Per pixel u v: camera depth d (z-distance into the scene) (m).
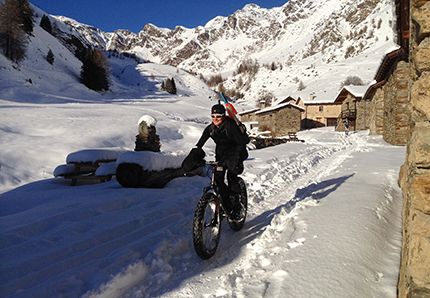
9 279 2.26
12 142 13.05
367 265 2.23
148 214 3.97
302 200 4.47
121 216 3.88
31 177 10.12
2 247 2.81
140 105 60.28
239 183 3.55
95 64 79.00
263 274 2.35
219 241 3.29
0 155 10.94
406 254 1.68
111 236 3.24
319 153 12.76
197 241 2.62
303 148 15.48
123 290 2.24
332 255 2.38
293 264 2.35
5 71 54.88
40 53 80.31
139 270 2.41
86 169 7.27
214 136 3.17
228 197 3.31
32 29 90.50
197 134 26.61
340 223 3.06
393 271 2.20
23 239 3.02
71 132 17.98
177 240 3.05
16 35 64.25
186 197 5.04
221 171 3.08
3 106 26.73
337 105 51.88
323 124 52.72
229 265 2.67
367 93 28.89
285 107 44.22
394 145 16.83
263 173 7.65
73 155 6.77
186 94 125.19
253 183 6.23
